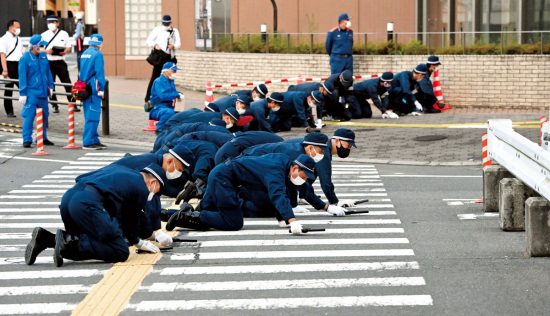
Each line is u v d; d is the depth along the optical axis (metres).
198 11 79.19
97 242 25.38
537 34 63.09
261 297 22.44
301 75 69.12
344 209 33.22
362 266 25.30
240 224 30.27
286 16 75.12
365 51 66.75
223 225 30.06
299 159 28.89
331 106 59.19
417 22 70.50
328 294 22.62
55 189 39.97
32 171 44.66
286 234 29.64
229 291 23.00
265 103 47.38
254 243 28.39
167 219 31.05
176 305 21.83
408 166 46.66
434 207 34.78
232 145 33.34
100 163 47.09
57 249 25.14
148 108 55.09
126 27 86.25
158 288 23.30
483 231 29.92
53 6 118.81
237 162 30.08
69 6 121.56
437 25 69.38
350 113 59.91
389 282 23.62
